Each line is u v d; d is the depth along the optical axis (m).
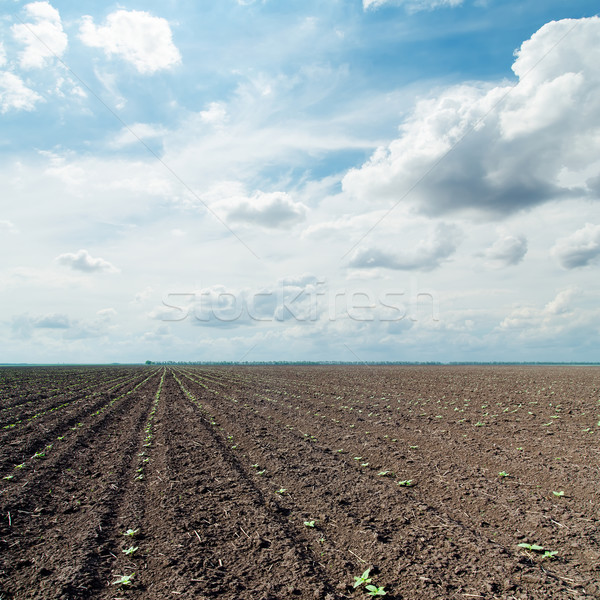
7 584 4.63
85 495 7.50
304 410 16.92
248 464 9.38
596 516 6.09
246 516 6.44
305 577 4.75
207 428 13.48
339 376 39.56
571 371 46.03
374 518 6.34
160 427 13.73
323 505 6.89
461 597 4.32
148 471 8.90
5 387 30.03
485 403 16.95
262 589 4.52
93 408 18.23
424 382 28.94
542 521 6.00
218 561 5.14
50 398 22.50
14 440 11.70
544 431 11.42
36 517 6.53
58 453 10.29
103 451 10.71
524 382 26.86
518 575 4.69
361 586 4.56
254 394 23.55
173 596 4.39
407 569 4.87
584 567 4.81
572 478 7.60
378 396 21.08
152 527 6.09
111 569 4.96
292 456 9.86
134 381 36.84
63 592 4.43
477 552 5.21
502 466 8.59
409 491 7.45
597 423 12.09
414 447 10.37
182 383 33.56
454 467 8.64
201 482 8.11
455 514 6.44
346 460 9.54
